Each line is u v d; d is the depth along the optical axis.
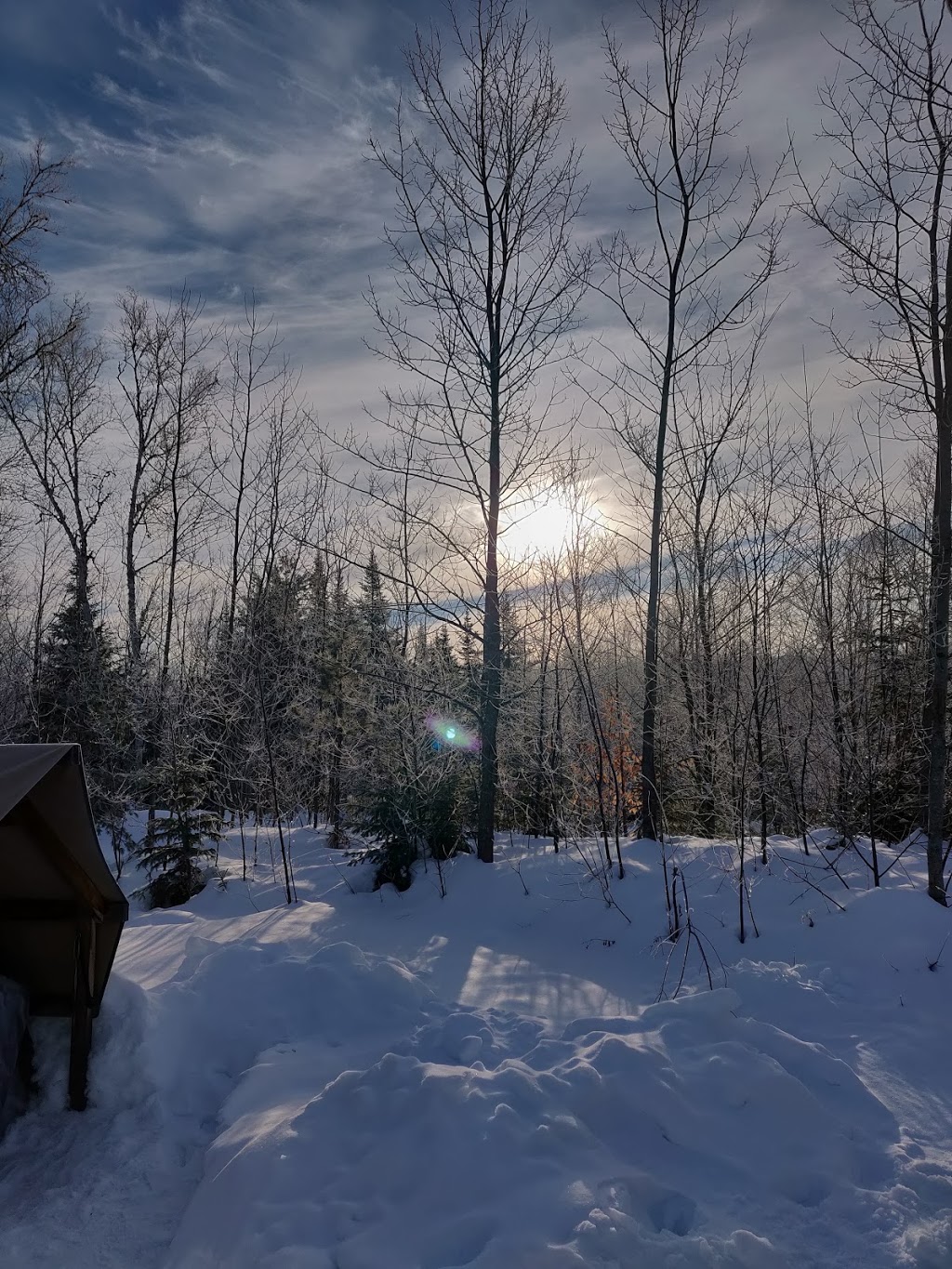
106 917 5.91
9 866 5.71
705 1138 4.73
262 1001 6.76
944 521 9.09
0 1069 5.39
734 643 11.35
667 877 9.44
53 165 15.12
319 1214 4.07
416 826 11.84
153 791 16.22
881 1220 4.14
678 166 11.59
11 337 17.28
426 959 8.55
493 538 12.27
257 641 17.42
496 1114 4.52
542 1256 3.62
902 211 8.88
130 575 22.66
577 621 12.12
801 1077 5.43
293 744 17.88
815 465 12.89
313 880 13.38
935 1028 6.47
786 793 12.30
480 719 12.36
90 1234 4.37
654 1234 3.92
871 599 14.05
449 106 11.70
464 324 12.05
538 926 9.56
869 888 9.16
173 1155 5.16
